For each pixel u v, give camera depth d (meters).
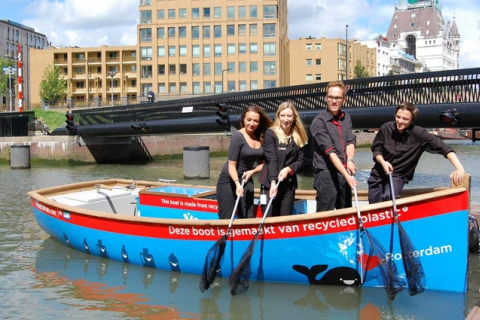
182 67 65.75
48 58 76.25
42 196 8.81
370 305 5.46
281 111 5.90
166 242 6.61
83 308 5.62
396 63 131.12
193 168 19.67
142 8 66.19
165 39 65.62
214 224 6.07
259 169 6.24
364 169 23.31
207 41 64.81
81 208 7.92
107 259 7.51
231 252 6.11
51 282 6.54
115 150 29.94
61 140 27.80
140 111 25.23
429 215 5.44
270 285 6.12
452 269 5.50
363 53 99.56
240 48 64.25
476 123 12.51
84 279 6.62
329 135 5.72
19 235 9.25
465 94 12.70
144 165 27.98
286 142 5.93
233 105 20.27
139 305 5.69
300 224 5.77
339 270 5.77
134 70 75.00
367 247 5.55
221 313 5.42
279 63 64.38
